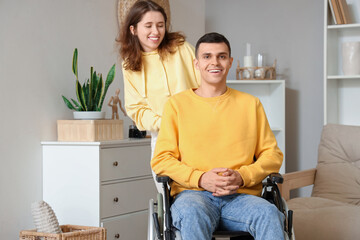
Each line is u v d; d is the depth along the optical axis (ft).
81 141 9.25
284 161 12.14
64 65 10.07
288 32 12.75
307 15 12.53
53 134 9.88
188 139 5.88
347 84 11.73
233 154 5.84
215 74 5.89
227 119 5.92
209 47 5.87
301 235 7.75
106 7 11.03
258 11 13.05
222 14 13.42
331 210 7.95
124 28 6.95
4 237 8.91
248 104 6.06
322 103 12.43
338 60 11.82
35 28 9.46
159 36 6.79
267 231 5.11
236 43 13.29
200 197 5.49
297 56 12.67
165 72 7.02
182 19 12.85
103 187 9.08
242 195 5.67
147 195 10.12
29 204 9.36
